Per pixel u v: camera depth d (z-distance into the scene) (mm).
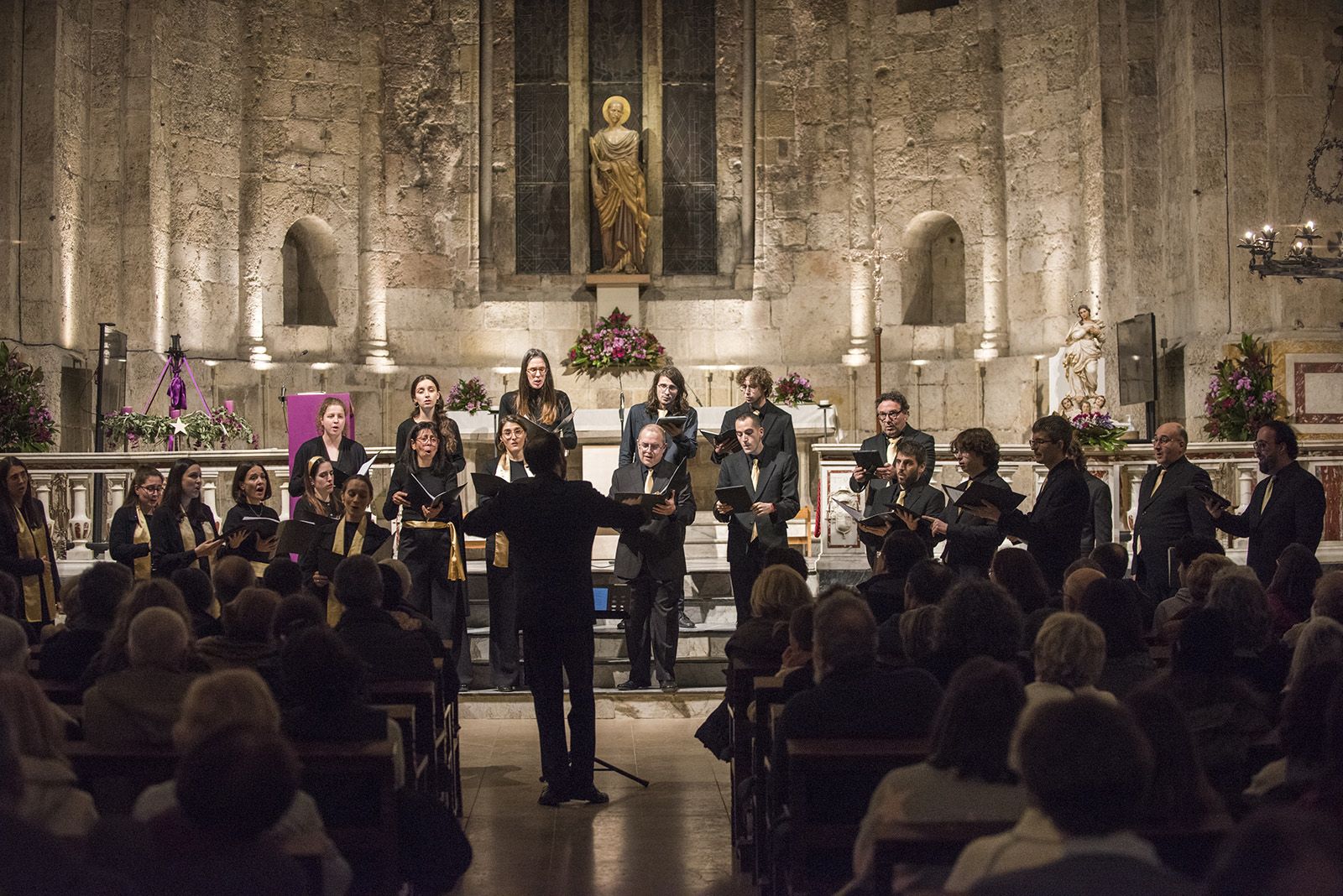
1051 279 16938
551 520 7211
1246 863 2271
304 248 17938
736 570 9656
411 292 18031
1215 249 14695
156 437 14445
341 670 4613
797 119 18344
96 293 15797
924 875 3311
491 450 14797
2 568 9062
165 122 16219
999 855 2852
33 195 15062
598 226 18516
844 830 4395
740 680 6477
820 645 4746
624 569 10008
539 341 18250
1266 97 14609
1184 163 15188
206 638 5773
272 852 2998
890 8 18109
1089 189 16281
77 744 4531
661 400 10109
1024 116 17250
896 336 17875
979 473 8008
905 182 17984
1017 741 2855
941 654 4875
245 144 17125
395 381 17766
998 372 17156
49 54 15109
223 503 12453
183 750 3506
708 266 18578
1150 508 8969
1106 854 2734
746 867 6016
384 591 6766
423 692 5793
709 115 18594
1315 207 14367
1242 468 12398
